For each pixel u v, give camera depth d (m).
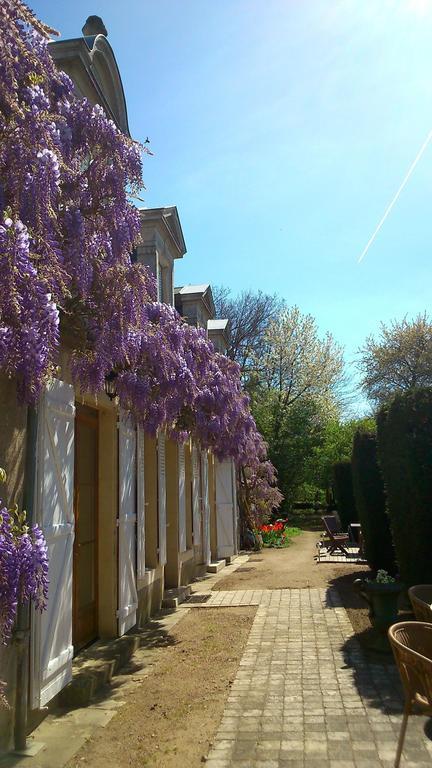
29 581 2.96
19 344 2.97
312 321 31.70
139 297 4.70
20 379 3.26
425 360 25.62
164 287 9.42
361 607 7.50
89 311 4.46
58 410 4.50
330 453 29.08
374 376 26.98
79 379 4.58
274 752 3.61
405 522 7.06
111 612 6.14
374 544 9.48
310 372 30.98
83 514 5.97
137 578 6.80
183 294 12.02
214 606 8.16
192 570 10.77
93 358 4.53
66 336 4.60
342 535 15.09
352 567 11.28
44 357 3.08
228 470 13.98
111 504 6.30
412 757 3.47
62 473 4.56
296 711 4.25
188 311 12.05
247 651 5.86
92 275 4.29
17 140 3.36
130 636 6.25
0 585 2.78
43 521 4.15
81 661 5.32
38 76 3.74
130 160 4.65
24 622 3.75
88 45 6.49
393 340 26.86
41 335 3.04
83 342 4.58
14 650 3.74
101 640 6.02
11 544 2.88
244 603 8.24
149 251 8.52
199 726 4.06
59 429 4.53
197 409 7.50
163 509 8.41
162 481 8.45
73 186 4.33
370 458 9.62
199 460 11.68
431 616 4.20
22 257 2.93
